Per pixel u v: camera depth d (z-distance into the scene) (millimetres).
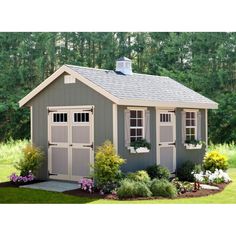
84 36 32906
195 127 18656
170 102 16750
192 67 30953
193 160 18500
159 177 15703
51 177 16531
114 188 14203
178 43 31578
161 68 31516
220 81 30422
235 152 23922
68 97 15938
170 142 17234
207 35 30938
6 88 32500
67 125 16047
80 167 15734
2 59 32719
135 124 15742
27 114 31656
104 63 32500
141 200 13211
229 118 29391
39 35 32875
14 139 31797
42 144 16750
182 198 13570
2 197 13867
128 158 15219
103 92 14805
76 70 15703
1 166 22578
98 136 15172
